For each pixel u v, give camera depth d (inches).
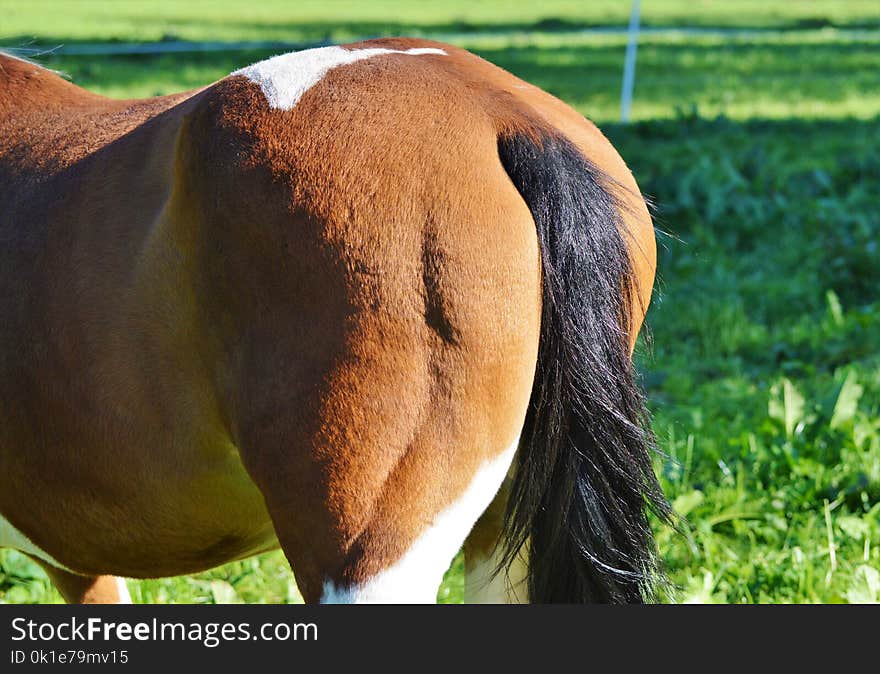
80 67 644.7
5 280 101.7
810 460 190.4
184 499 95.8
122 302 93.0
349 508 82.0
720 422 216.8
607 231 91.0
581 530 91.8
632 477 92.2
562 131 96.0
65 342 96.7
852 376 203.0
